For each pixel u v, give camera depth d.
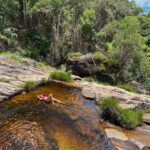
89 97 17.62
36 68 22.16
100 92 18.75
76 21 34.72
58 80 20.48
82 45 34.12
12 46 26.53
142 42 29.84
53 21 31.36
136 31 28.52
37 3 29.97
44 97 15.84
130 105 17.58
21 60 21.97
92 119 14.20
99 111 15.48
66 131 12.30
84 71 28.34
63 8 32.12
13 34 27.58
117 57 28.70
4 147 10.20
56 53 30.16
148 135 13.69
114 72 28.78
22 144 10.57
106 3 41.72
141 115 15.79
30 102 15.15
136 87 28.27
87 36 34.31
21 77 18.38
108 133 12.88
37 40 30.50
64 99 16.69
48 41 31.12
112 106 14.73
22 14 31.19
